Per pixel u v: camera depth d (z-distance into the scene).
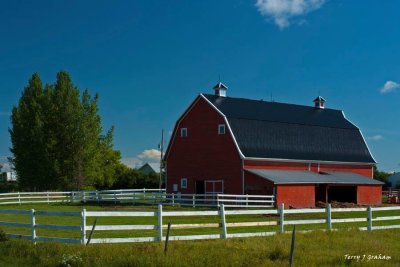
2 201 53.69
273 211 23.11
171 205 48.22
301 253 17.94
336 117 62.22
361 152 59.91
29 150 69.31
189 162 53.09
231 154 49.66
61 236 23.47
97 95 73.06
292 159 52.34
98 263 16.31
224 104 53.03
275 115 55.75
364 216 36.97
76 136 70.12
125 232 24.81
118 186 90.00
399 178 109.62
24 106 70.12
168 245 18.91
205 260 16.42
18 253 18.52
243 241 20.27
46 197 55.22
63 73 71.38
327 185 51.31
